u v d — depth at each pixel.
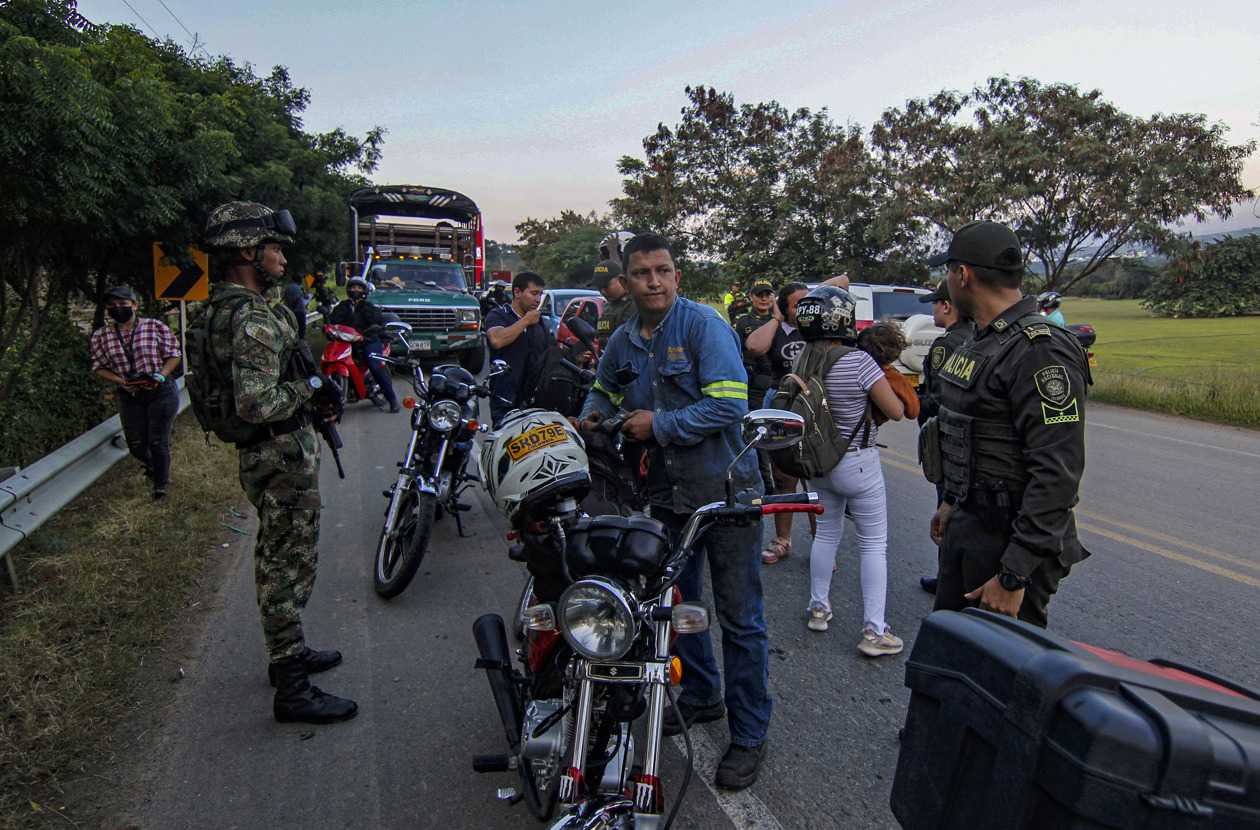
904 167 19.52
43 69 5.71
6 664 3.52
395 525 4.82
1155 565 5.25
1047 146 16.31
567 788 2.09
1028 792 1.35
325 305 15.48
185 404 9.73
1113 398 12.73
